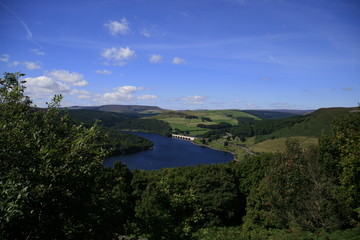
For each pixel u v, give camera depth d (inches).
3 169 263.4
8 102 336.5
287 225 863.7
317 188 724.7
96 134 355.9
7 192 219.3
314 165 812.6
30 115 376.2
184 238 487.8
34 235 262.2
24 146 282.2
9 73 362.9
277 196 770.2
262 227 999.0
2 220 208.1
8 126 307.0
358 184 613.6
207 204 1251.8
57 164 296.7
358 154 613.6
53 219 283.0
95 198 370.3
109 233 369.4
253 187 1300.4
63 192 283.9
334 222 686.5
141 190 1393.9
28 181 237.5
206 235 1042.1
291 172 741.3
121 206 436.5
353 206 674.8
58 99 390.0
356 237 563.5
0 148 264.8
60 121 391.5
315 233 686.5
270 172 807.7
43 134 345.7
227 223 1320.1
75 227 326.6
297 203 740.0
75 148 310.8
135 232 475.8
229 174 1412.4
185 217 524.7
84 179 320.8
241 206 1416.1
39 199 251.3
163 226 454.6
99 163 362.9
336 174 837.8
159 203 479.8
